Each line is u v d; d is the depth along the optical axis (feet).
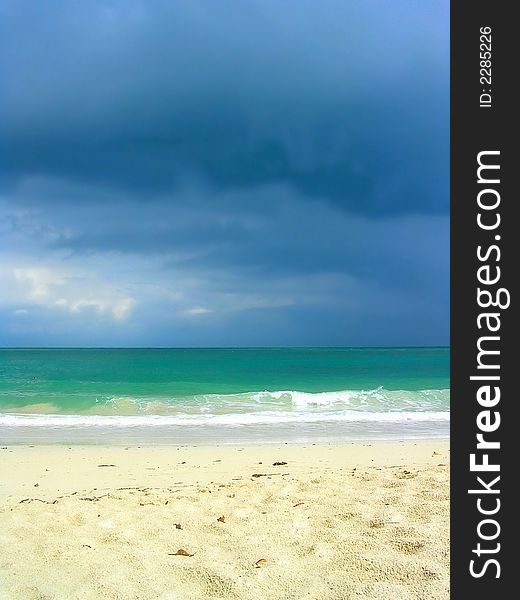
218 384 95.50
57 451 35.47
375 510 16.72
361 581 11.21
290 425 48.83
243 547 13.56
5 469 29.07
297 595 10.76
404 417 53.36
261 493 20.30
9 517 16.58
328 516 16.33
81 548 13.43
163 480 25.88
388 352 327.67
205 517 16.69
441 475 21.80
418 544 13.15
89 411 59.16
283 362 177.27
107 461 31.42
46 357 209.97
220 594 10.91
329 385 96.63
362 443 38.86
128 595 10.80
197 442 40.09
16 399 67.72
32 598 10.66
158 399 66.64
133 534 14.78
